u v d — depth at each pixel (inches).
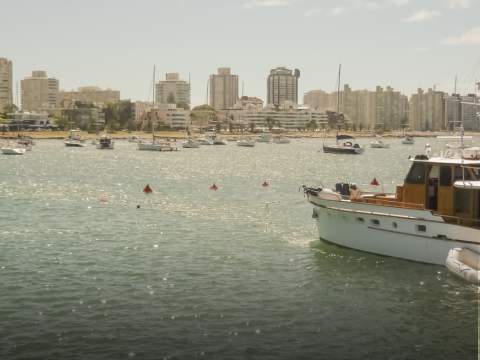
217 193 2871.6
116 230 1780.3
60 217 2039.9
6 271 1278.3
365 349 890.1
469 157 1346.0
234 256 1428.4
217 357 853.8
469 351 887.1
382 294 1138.7
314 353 872.9
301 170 4589.1
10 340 900.0
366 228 1396.4
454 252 1233.4
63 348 876.0
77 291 1138.0
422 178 1348.4
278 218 2016.5
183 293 1133.1
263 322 987.3
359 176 4072.3
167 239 1637.6
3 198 2610.7
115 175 3964.1
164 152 7249.0
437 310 1054.4
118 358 845.2
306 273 1275.8
